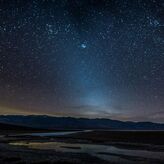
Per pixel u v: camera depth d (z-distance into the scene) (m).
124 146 51.31
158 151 43.00
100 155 38.09
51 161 30.94
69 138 76.44
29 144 55.38
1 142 60.00
